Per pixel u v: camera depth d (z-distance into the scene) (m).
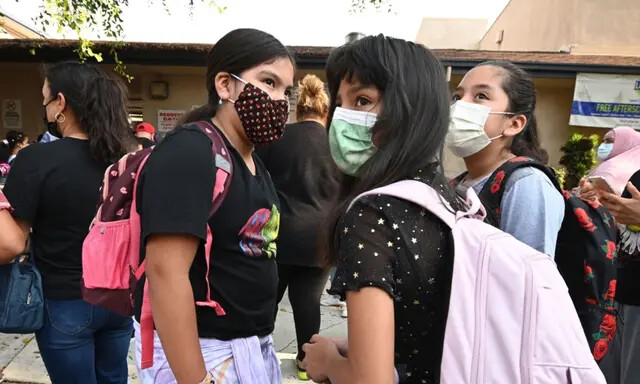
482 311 0.80
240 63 1.33
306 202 2.67
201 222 1.11
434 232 0.86
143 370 1.32
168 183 1.10
